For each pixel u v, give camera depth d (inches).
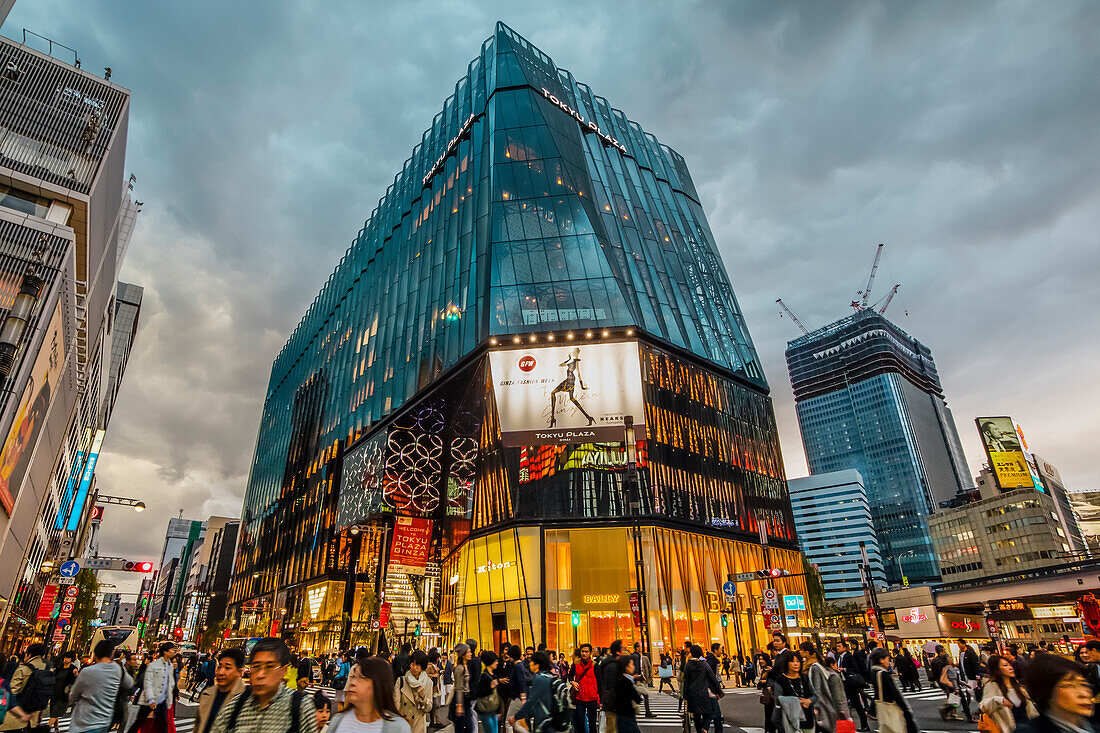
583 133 3078.2
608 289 2263.8
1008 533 4343.0
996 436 4552.2
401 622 2357.3
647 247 2751.0
